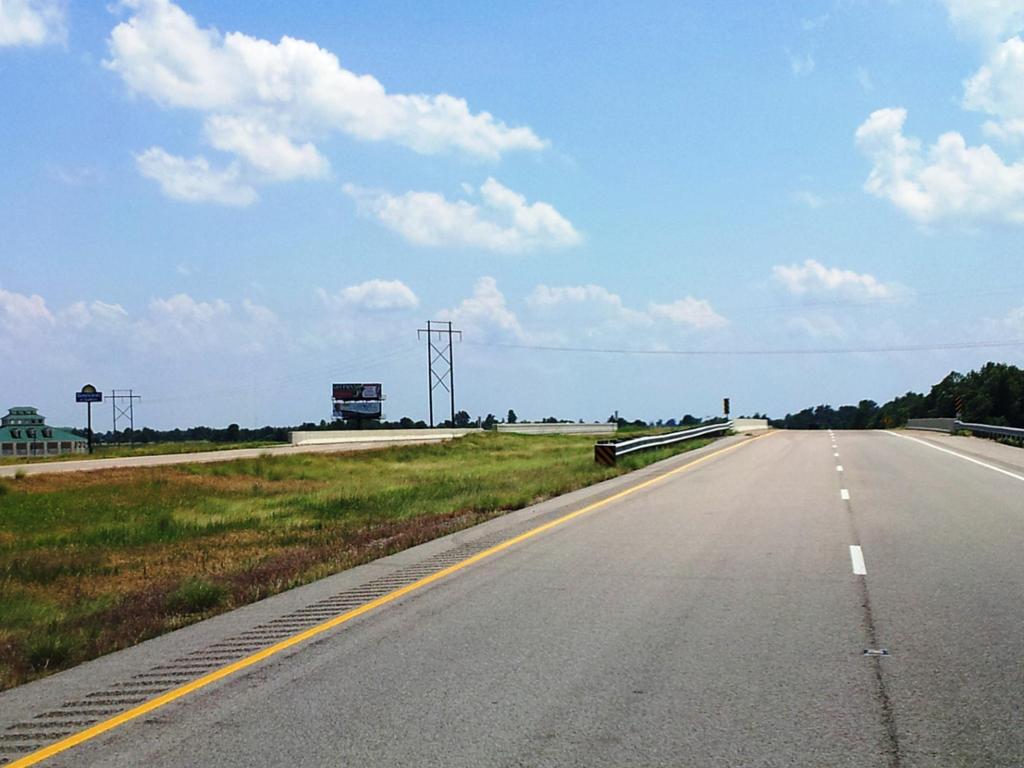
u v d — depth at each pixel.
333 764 5.61
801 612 9.67
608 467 34.16
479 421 109.69
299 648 8.62
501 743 5.90
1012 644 8.27
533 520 18.62
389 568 13.41
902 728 6.09
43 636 10.04
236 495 32.25
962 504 20.06
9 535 22.83
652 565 12.79
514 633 8.93
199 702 7.00
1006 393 108.88
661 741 5.89
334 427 102.44
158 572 16.31
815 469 31.05
